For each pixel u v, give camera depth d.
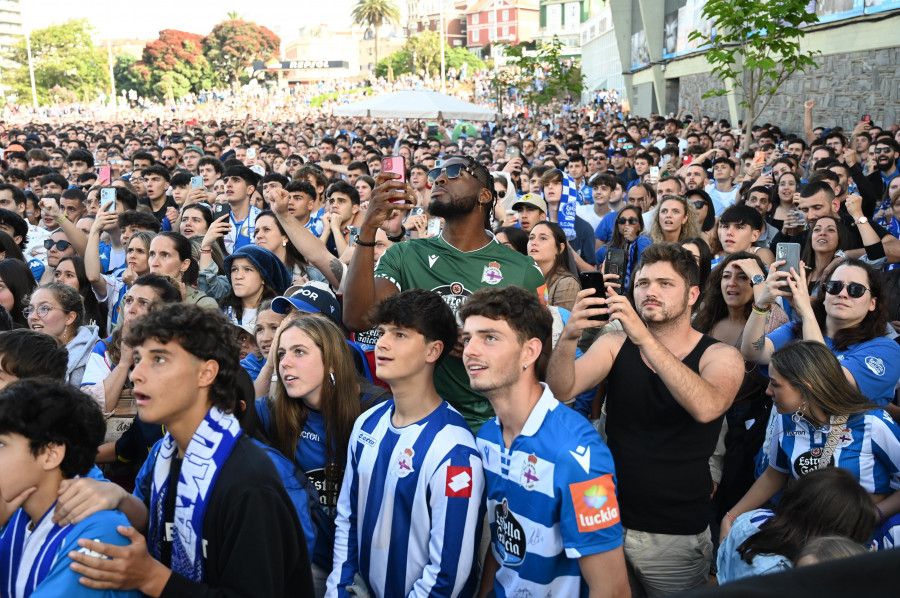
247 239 7.22
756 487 3.41
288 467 2.72
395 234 6.29
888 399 3.79
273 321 3.83
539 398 2.49
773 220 7.31
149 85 107.38
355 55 147.88
